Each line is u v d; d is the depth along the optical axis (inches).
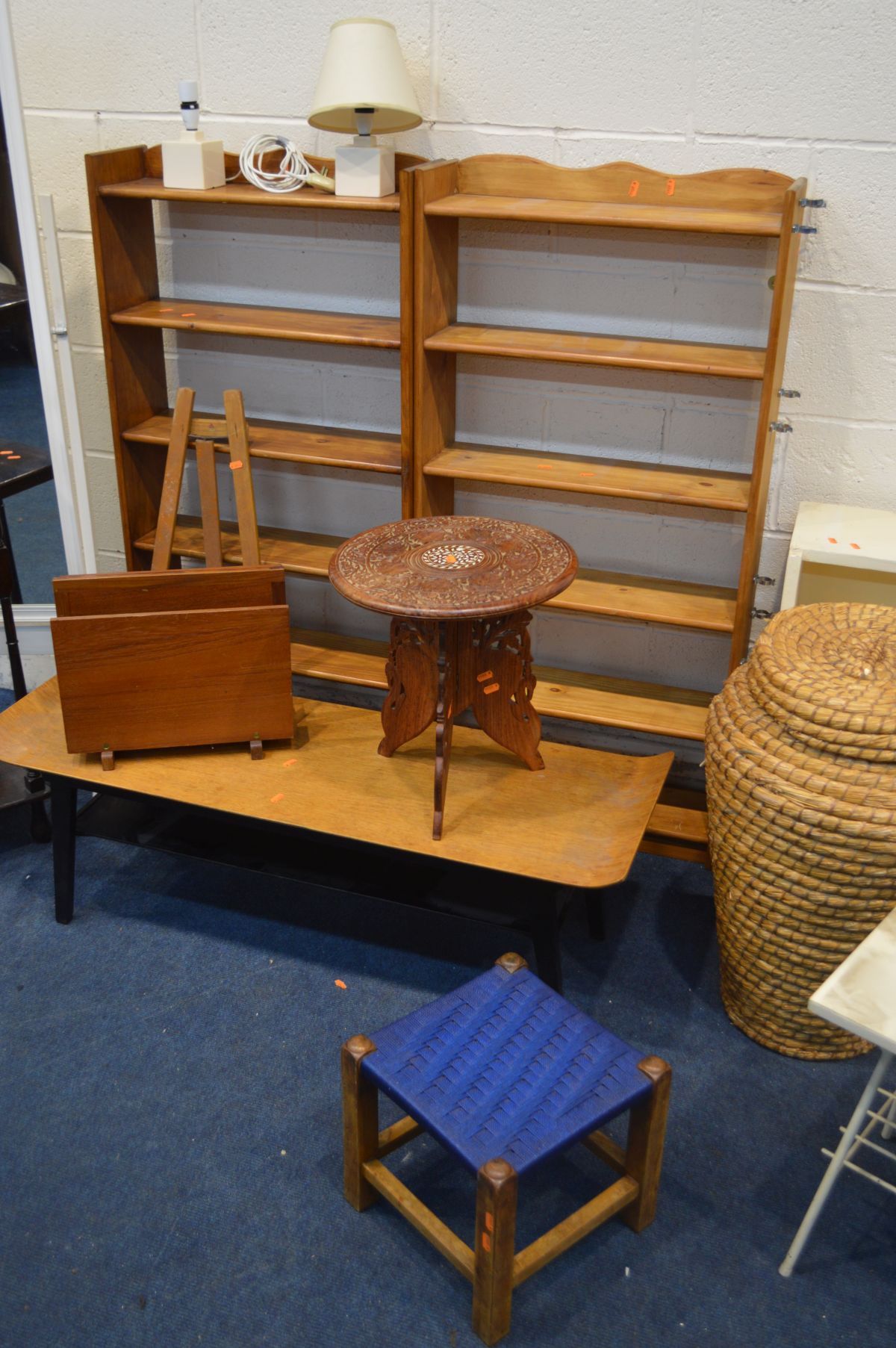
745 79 101.1
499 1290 73.2
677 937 110.9
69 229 128.5
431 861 94.9
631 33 102.7
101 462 139.5
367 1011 101.4
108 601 103.6
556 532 125.4
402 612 87.3
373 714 115.1
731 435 114.4
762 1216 84.6
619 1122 92.2
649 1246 82.3
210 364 130.3
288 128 117.0
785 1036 97.0
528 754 104.0
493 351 106.7
